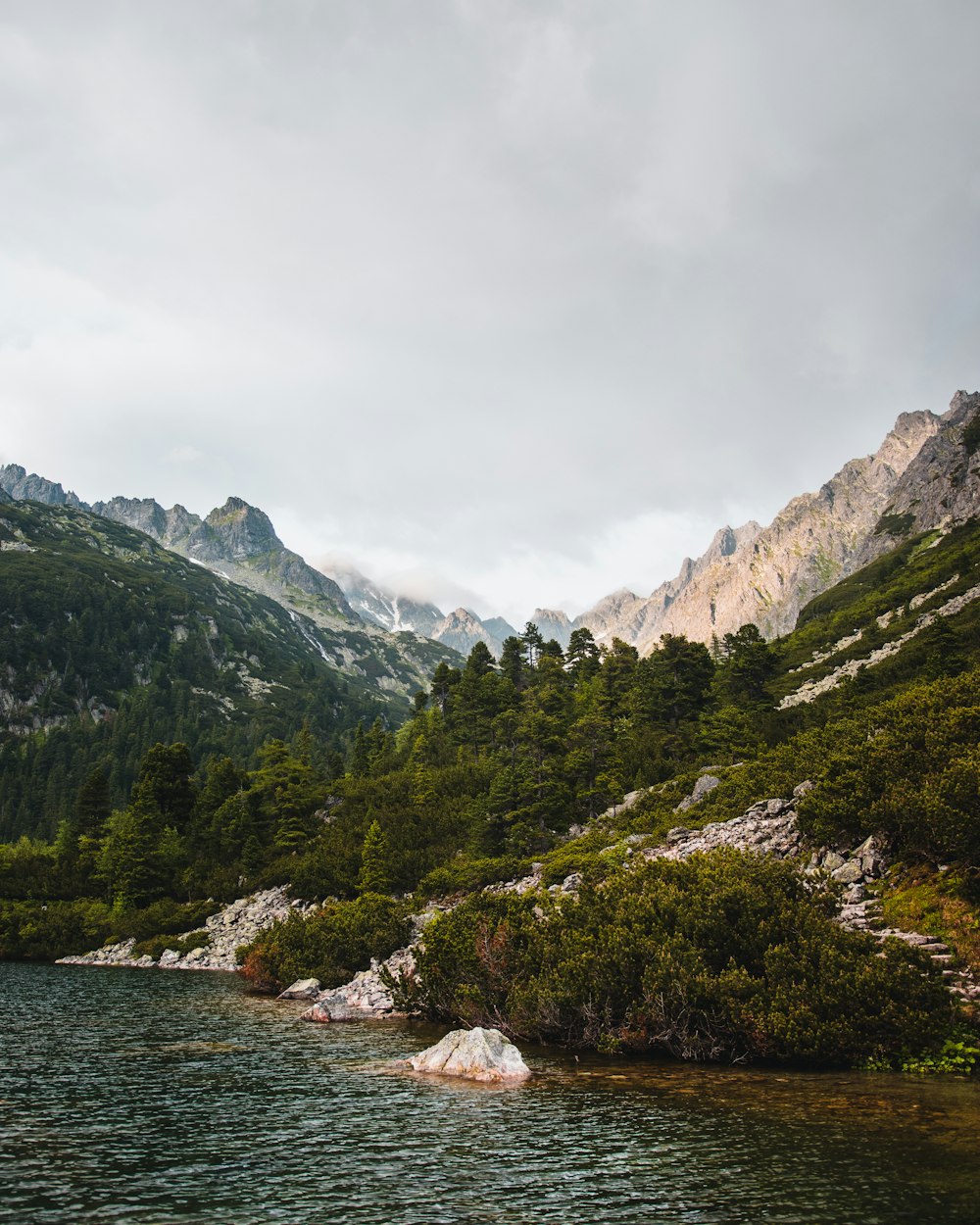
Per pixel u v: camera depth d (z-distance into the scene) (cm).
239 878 7906
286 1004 3672
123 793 16612
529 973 2609
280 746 9656
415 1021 3073
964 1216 1082
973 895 2328
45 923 6906
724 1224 1080
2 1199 1212
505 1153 1402
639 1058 2212
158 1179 1303
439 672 11881
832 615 16112
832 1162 1288
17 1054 2427
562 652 11569
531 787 6328
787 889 2441
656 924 2384
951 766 2672
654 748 7381
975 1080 1797
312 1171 1334
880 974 1970
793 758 4775
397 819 7625
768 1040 1998
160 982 4725
